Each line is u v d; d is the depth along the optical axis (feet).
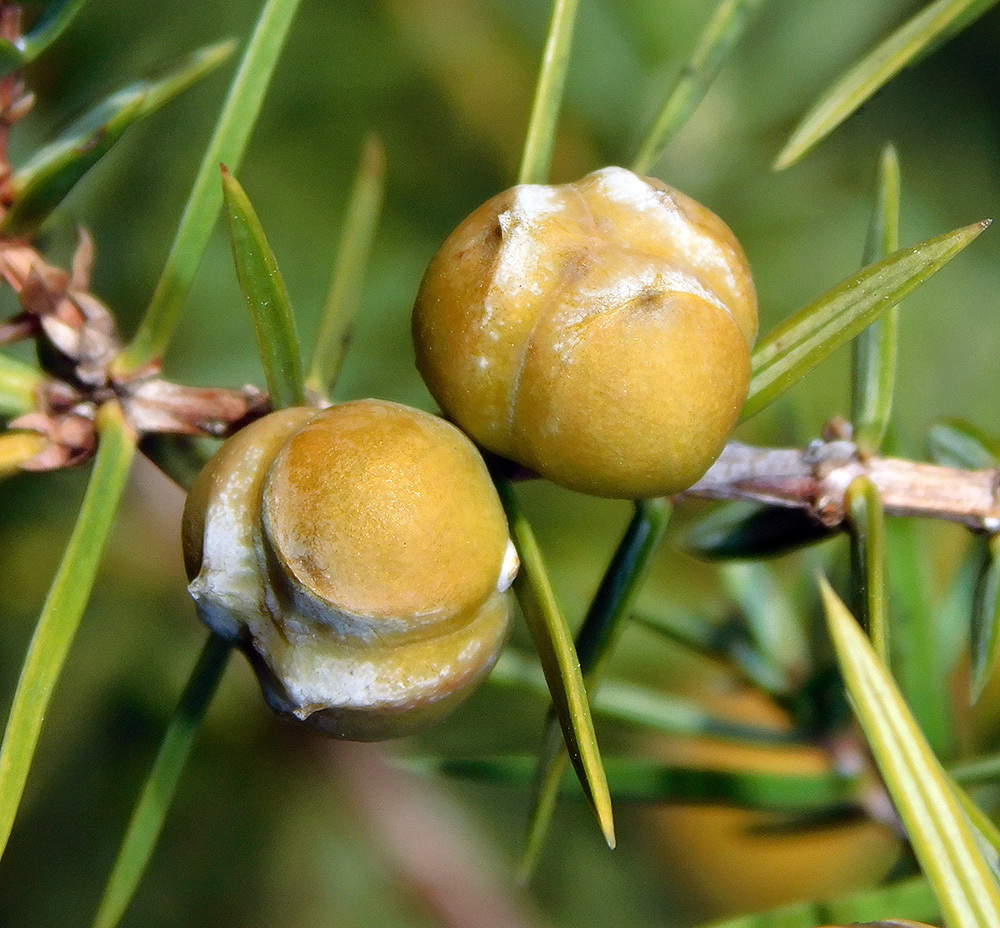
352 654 0.32
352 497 0.31
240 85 0.34
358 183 0.37
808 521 0.35
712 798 0.38
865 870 0.50
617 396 0.31
